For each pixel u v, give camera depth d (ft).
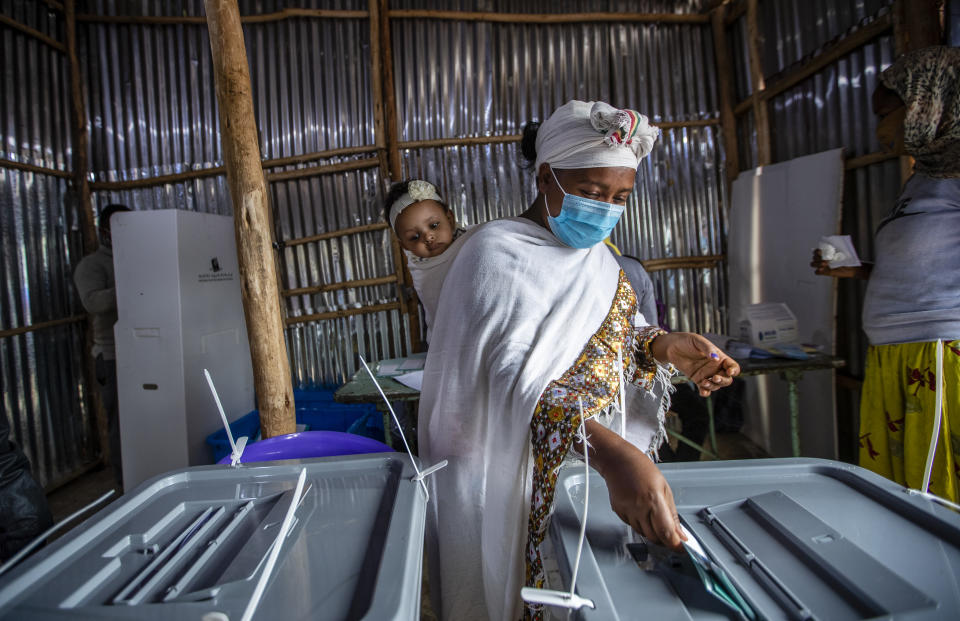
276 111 12.10
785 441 10.77
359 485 2.86
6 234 10.39
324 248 12.42
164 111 12.07
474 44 12.10
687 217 12.59
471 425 3.43
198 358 9.74
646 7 12.28
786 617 1.83
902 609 1.75
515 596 3.05
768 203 10.82
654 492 2.18
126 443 9.58
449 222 6.91
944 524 2.24
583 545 2.33
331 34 11.99
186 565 2.16
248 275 6.12
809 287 9.68
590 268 3.47
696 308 12.72
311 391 12.40
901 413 6.07
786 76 10.48
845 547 2.11
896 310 6.02
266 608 1.83
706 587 1.96
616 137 3.03
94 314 10.35
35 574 2.02
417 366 9.80
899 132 5.77
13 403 10.39
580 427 2.64
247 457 4.21
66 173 11.59
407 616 1.76
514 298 3.27
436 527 3.70
